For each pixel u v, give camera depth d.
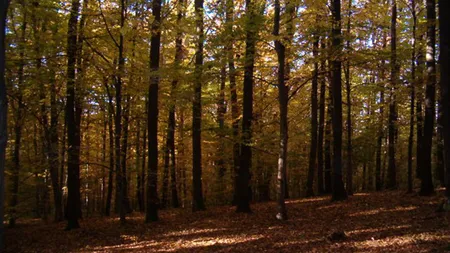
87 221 17.00
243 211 14.55
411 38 19.34
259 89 19.50
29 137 18.86
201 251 9.49
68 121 14.13
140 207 22.31
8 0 5.71
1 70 5.60
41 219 22.28
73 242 12.33
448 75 8.16
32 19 13.41
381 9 15.76
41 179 16.88
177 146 22.70
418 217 10.40
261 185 22.59
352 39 12.88
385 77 15.66
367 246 8.27
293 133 24.56
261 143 17.98
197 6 15.64
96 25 13.81
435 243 7.77
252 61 13.82
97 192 32.72
